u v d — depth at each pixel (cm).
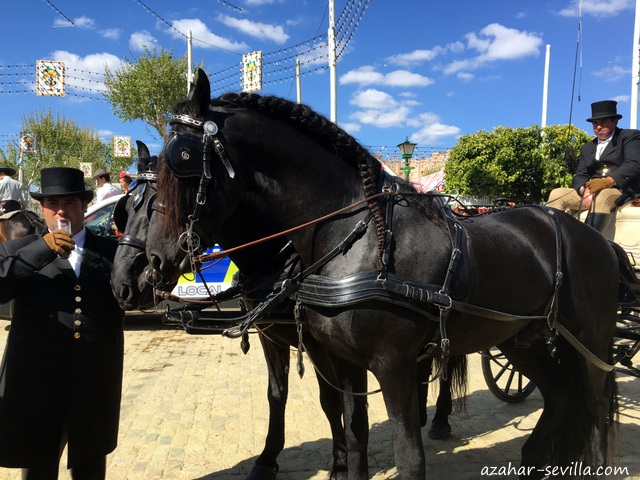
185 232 215
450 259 230
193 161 210
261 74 1212
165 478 317
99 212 678
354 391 254
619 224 401
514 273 257
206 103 219
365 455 260
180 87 1731
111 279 234
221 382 505
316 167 235
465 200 1254
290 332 285
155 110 1755
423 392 359
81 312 235
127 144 2336
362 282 212
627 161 387
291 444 372
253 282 258
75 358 232
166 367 557
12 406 226
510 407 451
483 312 238
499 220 284
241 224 248
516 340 288
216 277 655
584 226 303
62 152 3216
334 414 304
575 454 298
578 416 297
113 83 1752
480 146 1218
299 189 234
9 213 438
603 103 417
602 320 290
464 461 347
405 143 1059
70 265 239
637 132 400
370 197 228
